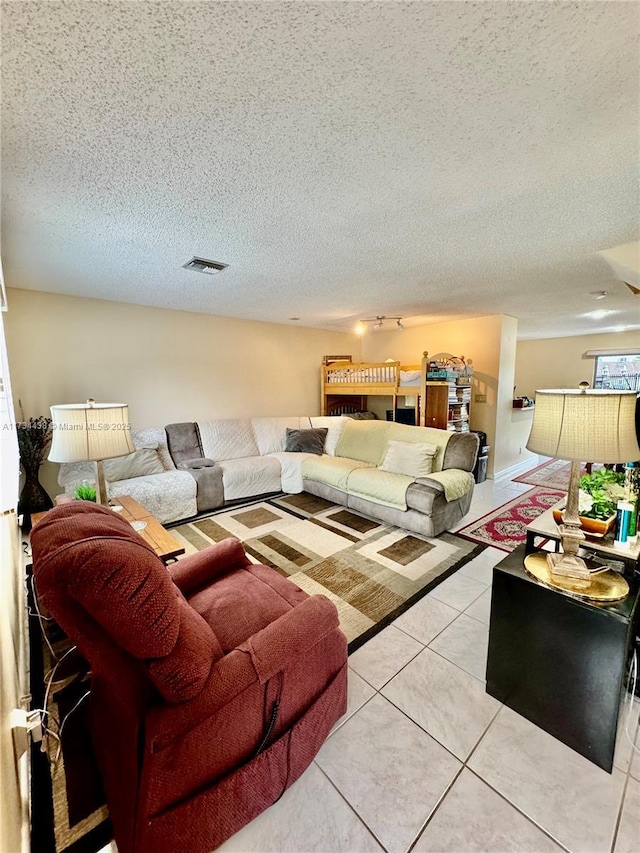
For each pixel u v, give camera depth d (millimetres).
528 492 4461
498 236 2176
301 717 1205
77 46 898
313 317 4875
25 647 1888
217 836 1031
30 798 1189
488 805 1156
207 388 4656
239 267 2703
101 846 1075
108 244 2225
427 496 3031
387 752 1316
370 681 1625
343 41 900
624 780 1226
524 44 911
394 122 1206
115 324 3895
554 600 1335
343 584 2389
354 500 3721
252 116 1167
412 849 1051
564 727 1340
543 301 4027
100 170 1461
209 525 3439
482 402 5062
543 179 1568
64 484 3309
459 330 5215
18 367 3389
